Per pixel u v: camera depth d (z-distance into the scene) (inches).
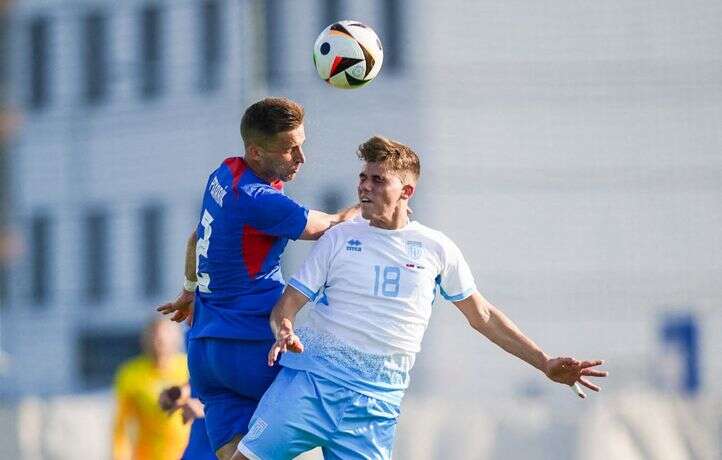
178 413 1371.8
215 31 2874.0
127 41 3034.0
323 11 2967.5
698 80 3166.8
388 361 847.1
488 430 1695.4
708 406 1720.0
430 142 3083.2
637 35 3161.9
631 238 3186.5
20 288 3161.9
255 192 845.2
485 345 3036.4
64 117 3164.4
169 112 3006.9
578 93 3149.6
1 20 3243.1
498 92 3120.1
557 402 2305.6
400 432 1695.4
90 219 3166.8
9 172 3233.3
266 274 869.8
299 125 851.4
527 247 3129.9
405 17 3134.8
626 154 3191.4
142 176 3093.0
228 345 862.5
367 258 842.8
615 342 2992.1
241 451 842.2
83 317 3105.3
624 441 1686.8
